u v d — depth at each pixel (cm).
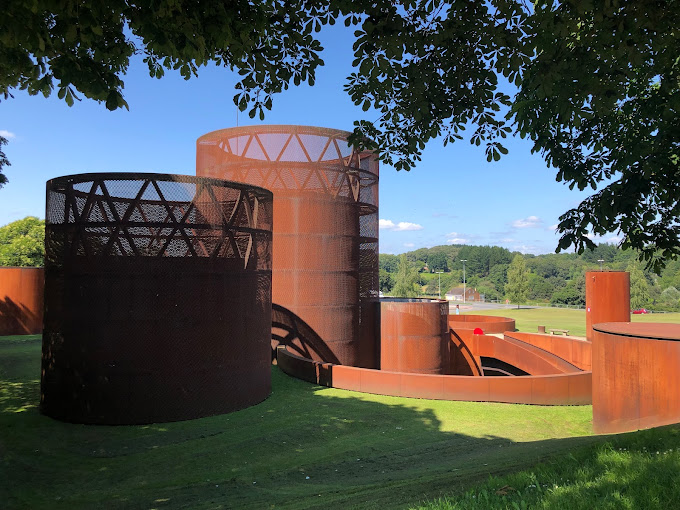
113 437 1116
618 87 630
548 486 524
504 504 476
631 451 634
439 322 2161
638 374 1108
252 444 1079
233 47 694
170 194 1273
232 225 1380
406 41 668
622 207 639
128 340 1227
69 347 1239
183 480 873
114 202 1238
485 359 2903
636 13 553
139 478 883
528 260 18812
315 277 2072
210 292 1318
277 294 2075
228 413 1327
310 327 2056
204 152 2303
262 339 1499
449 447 1069
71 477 884
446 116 775
